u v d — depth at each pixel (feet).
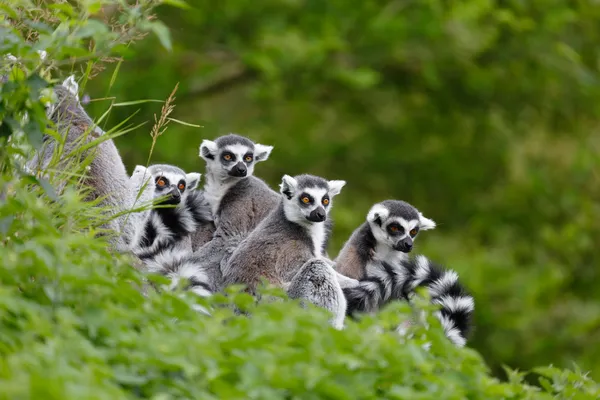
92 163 48.62
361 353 34.01
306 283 53.98
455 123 137.39
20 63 39.86
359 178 134.41
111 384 28.30
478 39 129.29
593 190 137.28
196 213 58.65
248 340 32.40
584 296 127.24
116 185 49.44
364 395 32.22
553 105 135.33
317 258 55.31
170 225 55.98
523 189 132.77
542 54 132.26
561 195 132.46
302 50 122.83
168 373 30.73
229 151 65.57
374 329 36.86
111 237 46.44
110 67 118.93
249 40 130.62
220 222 63.98
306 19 130.21
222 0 129.29
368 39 129.59
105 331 31.37
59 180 42.47
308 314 35.47
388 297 54.24
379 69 133.18
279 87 123.24
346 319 36.94
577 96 134.82
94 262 34.12
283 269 56.29
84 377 27.09
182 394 29.96
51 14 44.32
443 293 53.16
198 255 60.59
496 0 134.31
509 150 134.21
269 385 30.83
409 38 129.49
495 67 134.62
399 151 135.13
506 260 123.85
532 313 118.93
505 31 132.57
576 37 135.54
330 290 53.67
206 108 132.87
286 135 131.54
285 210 58.23
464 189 135.95
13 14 38.50
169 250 49.70
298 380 30.91
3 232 33.99
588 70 135.33
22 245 33.73
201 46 130.72
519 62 133.90
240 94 133.69
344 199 129.70
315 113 135.54
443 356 37.27
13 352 28.84
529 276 121.49
